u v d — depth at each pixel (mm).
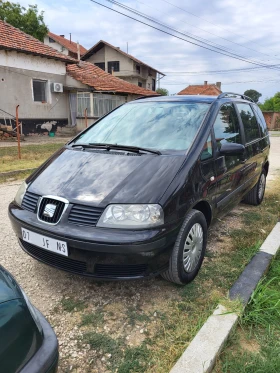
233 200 3639
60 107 17094
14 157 8617
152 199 2299
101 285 2730
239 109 4039
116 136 3340
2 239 3576
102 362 1950
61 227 2311
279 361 1930
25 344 1357
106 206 2270
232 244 3551
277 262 3146
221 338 2031
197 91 39188
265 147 4781
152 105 3660
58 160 2992
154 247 2238
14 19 22516
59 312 2383
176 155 2713
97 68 20656
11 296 1465
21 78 14648
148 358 1975
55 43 36938
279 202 5230
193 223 2637
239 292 2551
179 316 2355
